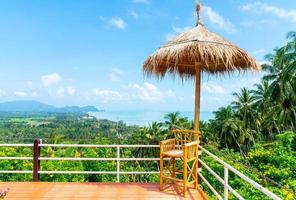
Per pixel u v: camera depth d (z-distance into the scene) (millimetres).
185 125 40188
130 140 41938
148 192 5625
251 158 20562
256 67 5848
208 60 6113
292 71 29766
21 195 5445
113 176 12516
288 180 16734
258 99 40938
